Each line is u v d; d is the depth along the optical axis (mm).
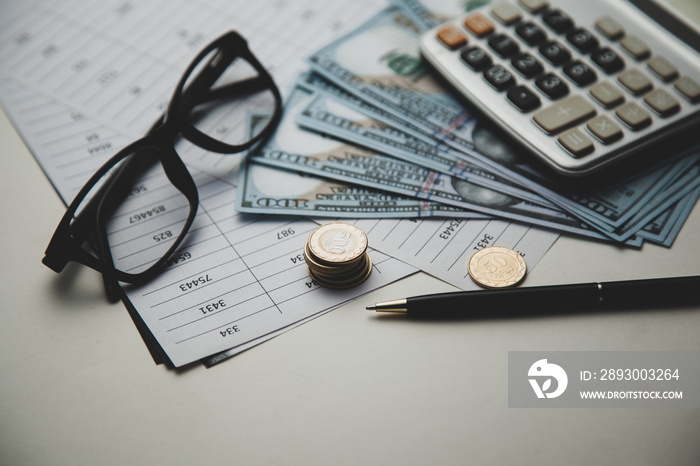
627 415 385
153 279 455
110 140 556
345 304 439
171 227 490
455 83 543
